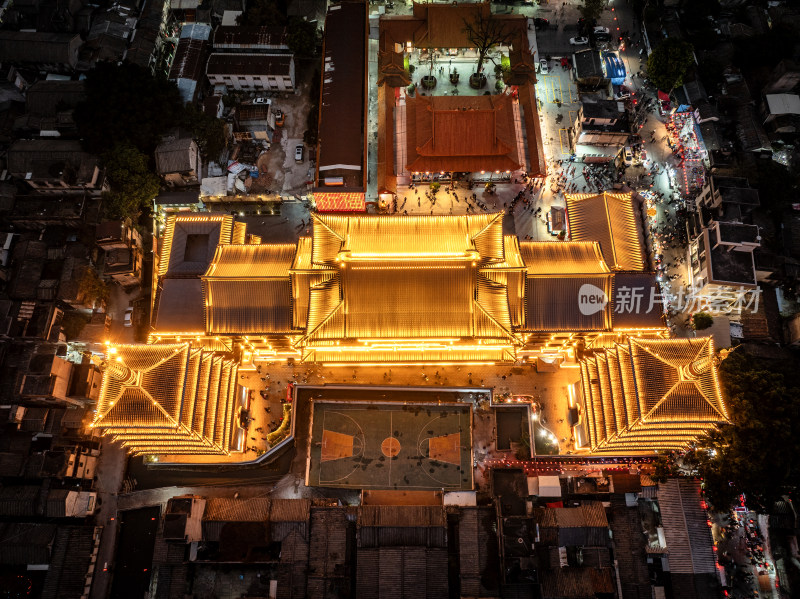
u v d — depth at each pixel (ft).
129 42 341.82
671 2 358.64
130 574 244.42
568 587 217.97
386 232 232.73
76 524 246.27
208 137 311.47
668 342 202.69
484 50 329.11
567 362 270.46
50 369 247.50
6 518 240.53
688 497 231.50
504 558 216.13
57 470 239.71
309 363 274.16
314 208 308.81
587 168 322.75
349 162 294.25
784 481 226.38
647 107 336.90
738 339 274.77
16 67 330.54
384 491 247.29
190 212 295.89
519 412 262.06
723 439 228.84
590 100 318.04
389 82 330.13
